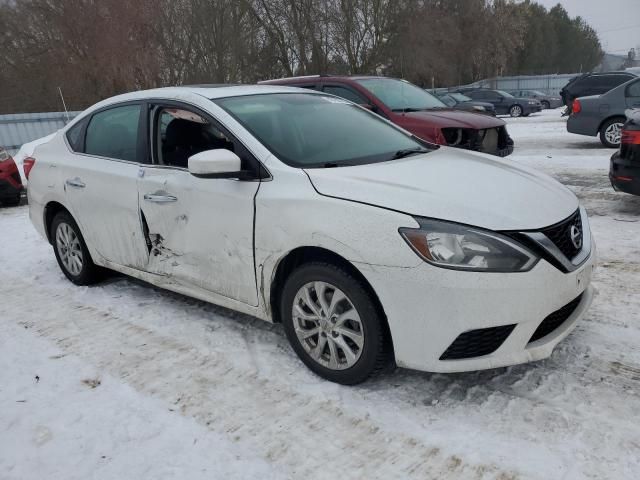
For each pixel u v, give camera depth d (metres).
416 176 3.02
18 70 22.89
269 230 3.05
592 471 2.28
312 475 2.38
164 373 3.25
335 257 2.89
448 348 2.61
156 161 3.80
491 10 44.31
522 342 2.64
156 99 3.93
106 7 21.94
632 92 10.62
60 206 4.80
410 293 2.59
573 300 2.88
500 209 2.72
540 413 2.66
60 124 17.36
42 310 4.32
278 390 3.01
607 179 7.82
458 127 6.69
